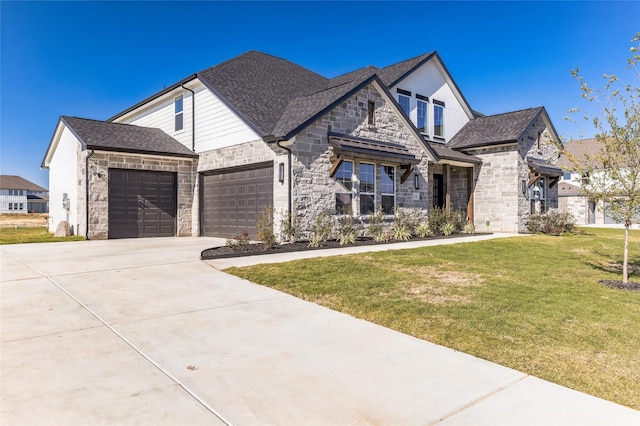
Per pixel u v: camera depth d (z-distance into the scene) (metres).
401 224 14.49
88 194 13.84
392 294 6.14
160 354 3.80
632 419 2.76
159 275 7.43
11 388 3.04
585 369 3.62
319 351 3.95
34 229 21.77
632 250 12.28
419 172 15.70
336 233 12.60
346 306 5.55
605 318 5.10
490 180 18.09
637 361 3.81
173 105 17.41
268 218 11.85
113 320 4.82
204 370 3.45
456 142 19.50
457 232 16.81
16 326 4.55
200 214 15.91
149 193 15.36
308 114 12.18
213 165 14.98
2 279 7.00
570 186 34.25
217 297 5.97
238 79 15.73
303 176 11.87
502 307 5.50
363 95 13.61
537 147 18.94
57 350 3.85
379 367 3.58
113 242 13.27
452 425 2.63
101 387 3.09
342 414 2.74
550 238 14.70
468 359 3.81
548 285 6.97
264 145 12.64
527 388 3.22
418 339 4.34
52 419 2.61
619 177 7.22
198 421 2.62
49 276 7.26
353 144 12.91
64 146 16.59
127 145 14.50
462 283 6.96
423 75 19.20
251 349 3.97
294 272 7.60
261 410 2.78
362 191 13.59
